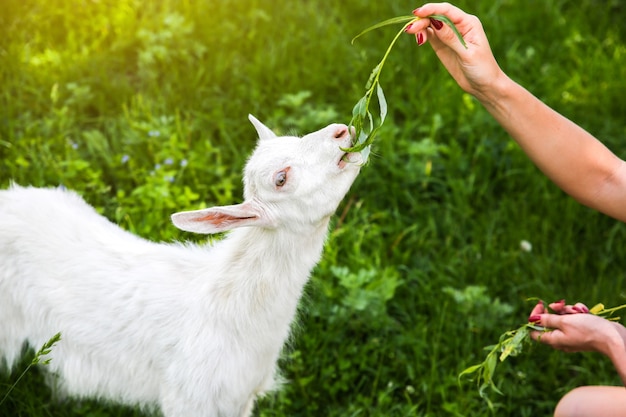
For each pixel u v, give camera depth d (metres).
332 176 1.60
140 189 2.03
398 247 2.15
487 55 1.57
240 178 2.18
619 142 2.39
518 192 2.29
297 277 1.66
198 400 1.66
